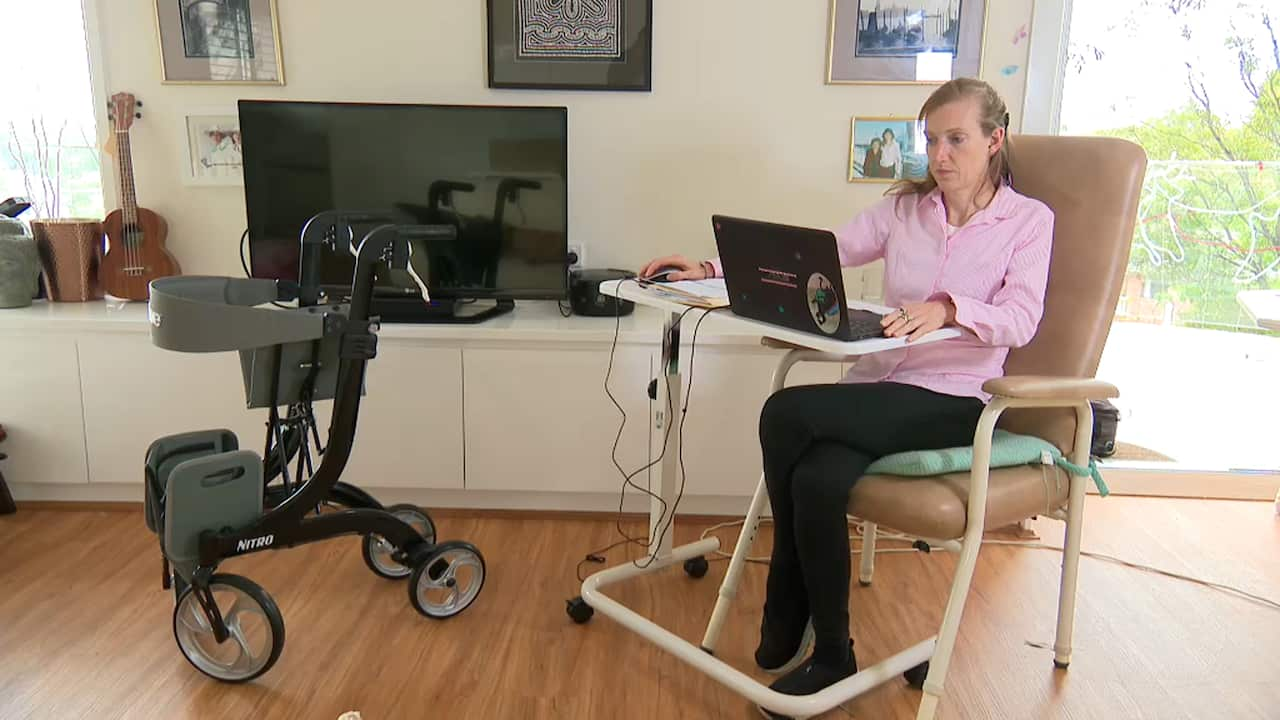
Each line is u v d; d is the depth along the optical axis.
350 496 2.09
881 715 1.71
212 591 1.74
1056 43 2.64
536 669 1.84
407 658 1.87
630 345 2.46
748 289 1.60
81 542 2.38
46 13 2.75
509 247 2.60
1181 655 1.94
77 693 1.73
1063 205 1.81
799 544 1.61
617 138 2.74
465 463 2.54
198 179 2.77
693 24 2.67
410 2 2.67
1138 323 2.88
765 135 2.73
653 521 2.15
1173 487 2.83
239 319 1.69
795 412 1.63
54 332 2.47
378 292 2.62
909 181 1.96
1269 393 2.87
